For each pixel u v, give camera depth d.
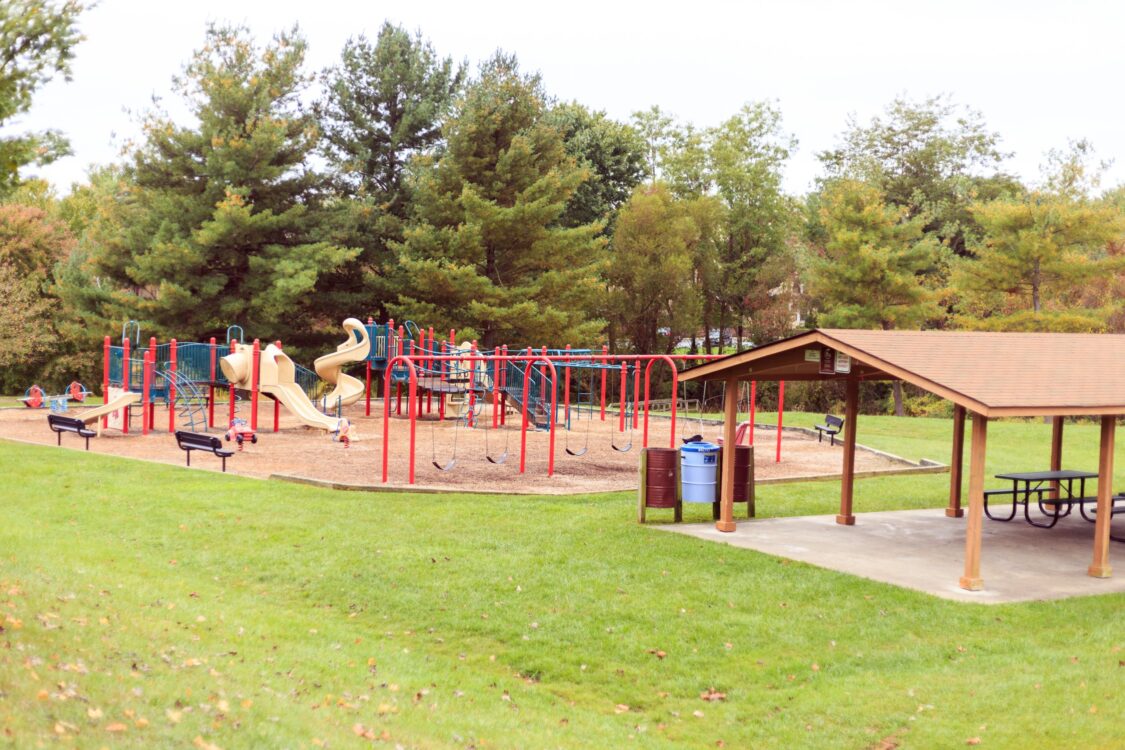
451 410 35.34
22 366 45.97
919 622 10.37
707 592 11.40
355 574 12.09
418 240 42.31
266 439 25.73
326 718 7.38
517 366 30.80
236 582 11.88
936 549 13.80
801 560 12.82
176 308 38.69
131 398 26.19
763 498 18.14
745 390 54.16
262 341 43.38
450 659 9.59
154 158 39.81
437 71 48.66
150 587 11.02
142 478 17.84
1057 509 16.36
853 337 12.81
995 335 14.61
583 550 13.23
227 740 6.36
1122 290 44.81
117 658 7.92
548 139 44.69
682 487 15.54
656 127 65.50
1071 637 9.90
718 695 8.74
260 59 42.06
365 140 47.44
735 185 60.03
